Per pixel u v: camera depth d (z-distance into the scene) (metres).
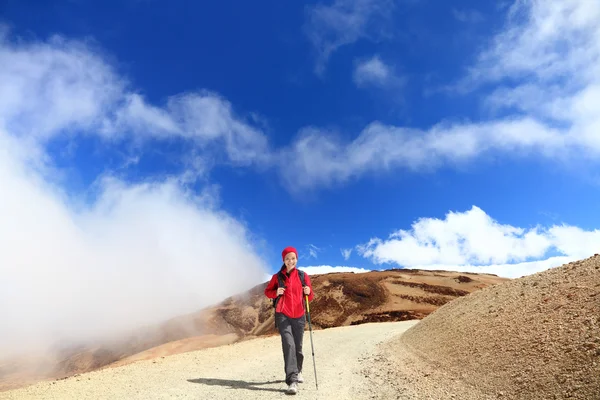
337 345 16.12
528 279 11.60
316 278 111.25
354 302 95.62
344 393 7.20
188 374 9.66
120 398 7.09
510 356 7.16
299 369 8.07
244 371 10.02
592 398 4.68
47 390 7.94
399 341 14.70
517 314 9.08
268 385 8.03
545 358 6.32
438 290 101.06
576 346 6.05
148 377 9.27
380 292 99.44
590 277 8.77
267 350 14.84
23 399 7.15
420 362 9.73
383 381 8.12
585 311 7.19
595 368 5.19
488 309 10.81
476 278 112.56
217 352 14.55
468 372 7.49
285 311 7.85
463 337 9.88
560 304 8.20
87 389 7.96
